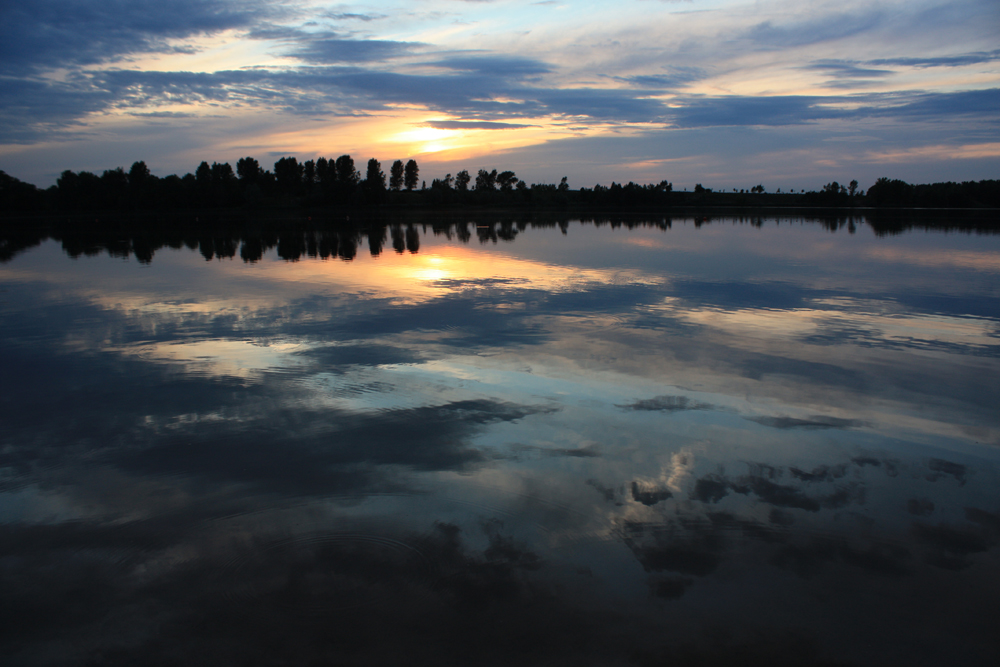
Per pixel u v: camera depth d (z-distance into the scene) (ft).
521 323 40.81
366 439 23.08
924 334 38.01
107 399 27.45
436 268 69.26
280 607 14.53
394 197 376.27
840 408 26.05
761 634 13.75
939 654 13.25
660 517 18.11
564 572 15.75
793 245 94.32
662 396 27.32
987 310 44.78
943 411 25.72
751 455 21.90
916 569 15.93
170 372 31.07
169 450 22.35
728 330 38.96
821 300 48.62
